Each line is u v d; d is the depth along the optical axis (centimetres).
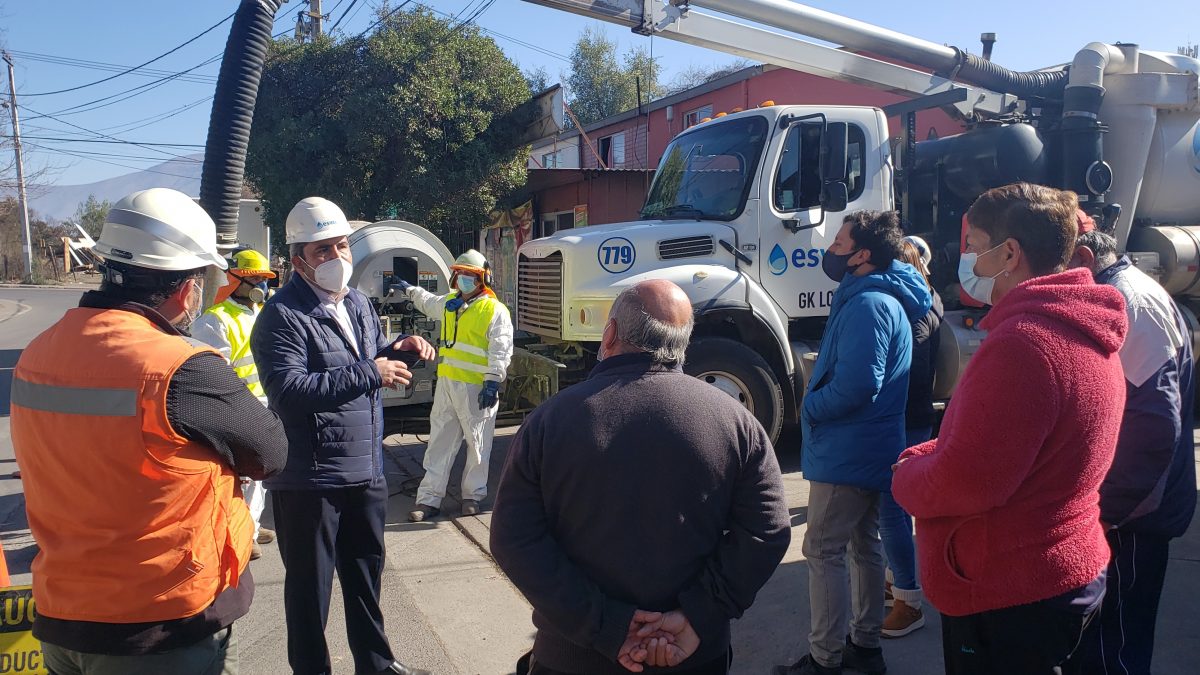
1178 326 255
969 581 201
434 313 660
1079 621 198
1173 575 432
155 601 196
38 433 196
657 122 2066
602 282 590
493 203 1434
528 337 702
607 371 205
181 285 212
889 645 373
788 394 639
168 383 192
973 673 206
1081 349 191
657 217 678
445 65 1383
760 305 608
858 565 341
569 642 201
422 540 525
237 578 215
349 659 376
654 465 192
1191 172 756
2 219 4169
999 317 203
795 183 632
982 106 749
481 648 381
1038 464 192
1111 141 748
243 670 364
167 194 214
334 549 320
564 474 194
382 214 1421
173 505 196
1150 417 245
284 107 1376
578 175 1402
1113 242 264
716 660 205
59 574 196
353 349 325
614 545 194
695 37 691
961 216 729
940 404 709
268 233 1359
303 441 306
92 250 207
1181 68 760
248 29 525
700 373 588
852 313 322
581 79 3759
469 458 575
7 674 259
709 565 202
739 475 203
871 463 319
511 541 196
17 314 2391
